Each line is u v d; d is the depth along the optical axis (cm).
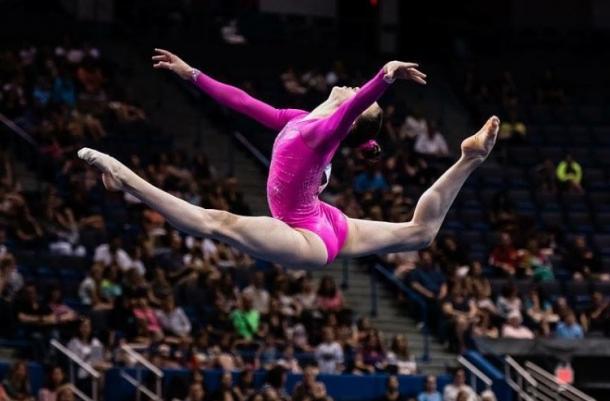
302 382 3662
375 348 4159
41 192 4472
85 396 3575
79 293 3978
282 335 4075
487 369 4156
